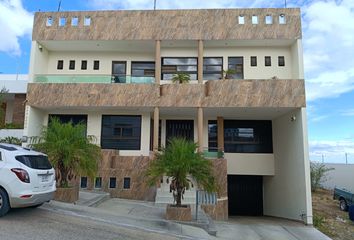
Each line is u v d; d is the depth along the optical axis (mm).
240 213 21484
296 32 18016
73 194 11320
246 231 12352
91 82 17656
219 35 18062
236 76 19250
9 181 7723
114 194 16094
